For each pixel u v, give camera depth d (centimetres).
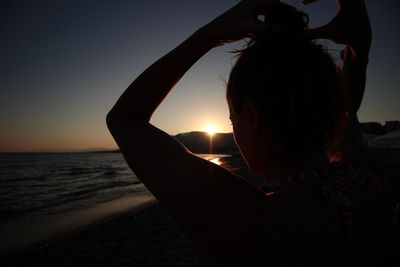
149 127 51
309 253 41
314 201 45
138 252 525
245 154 54
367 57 58
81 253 539
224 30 48
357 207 49
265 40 50
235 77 53
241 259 40
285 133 47
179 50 49
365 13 54
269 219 41
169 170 45
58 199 1438
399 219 69
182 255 492
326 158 52
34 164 5981
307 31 53
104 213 923
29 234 696
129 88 52
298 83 46
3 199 1521
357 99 61
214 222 41
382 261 48
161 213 854
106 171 3875
